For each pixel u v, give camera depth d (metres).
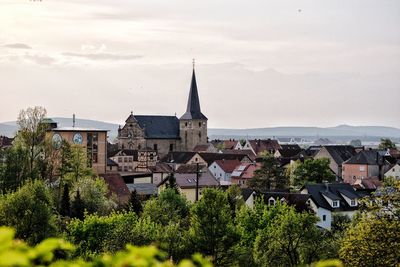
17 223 60.44
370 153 198.75
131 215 65.94
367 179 165.75
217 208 62.41
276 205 76.94
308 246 61.16
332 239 68.12
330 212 113.12
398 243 46.00
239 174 187.75
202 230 61.78
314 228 62.28
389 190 51.34
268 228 66.00
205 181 150.25
